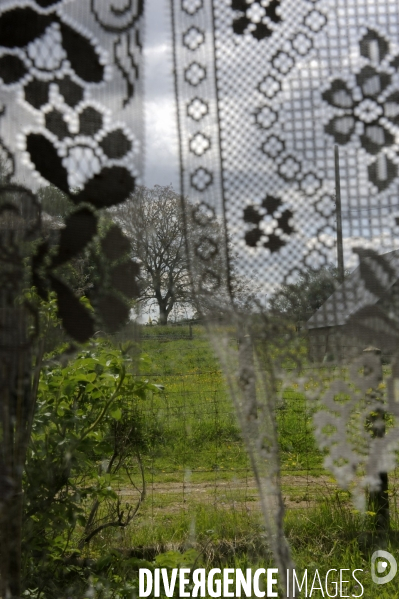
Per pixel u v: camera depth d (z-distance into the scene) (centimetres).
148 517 385
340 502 375
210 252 209
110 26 200
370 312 211
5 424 207
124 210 206
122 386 279
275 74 209
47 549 269
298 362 212
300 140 210
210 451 524
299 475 472
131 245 209
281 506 219
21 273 203
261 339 211
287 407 491
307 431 479
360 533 346
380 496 354
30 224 201
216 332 213
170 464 507
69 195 201
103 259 206
